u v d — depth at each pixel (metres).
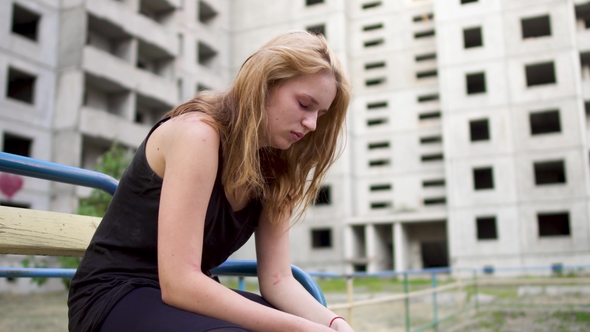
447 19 28.17
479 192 26.27
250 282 21.39
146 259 0.91
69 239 1.15
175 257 0.82
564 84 25.41
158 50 24.22
